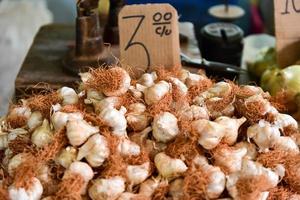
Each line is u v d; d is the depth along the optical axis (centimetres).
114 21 143
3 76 190
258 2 227
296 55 131
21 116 97
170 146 88
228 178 84
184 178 85
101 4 159
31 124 92
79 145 85
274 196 88
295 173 88
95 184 83
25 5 218
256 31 221
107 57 133
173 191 86
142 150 88
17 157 87
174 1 195
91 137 85
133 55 112
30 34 208
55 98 95
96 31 132
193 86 101
